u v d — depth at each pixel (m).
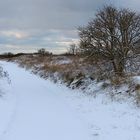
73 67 25.55
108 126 10.85
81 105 14.77
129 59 20.16
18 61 56.84
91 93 17.30
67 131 10.39
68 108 14.21
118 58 20.28
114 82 16.59
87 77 20.41
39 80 26.98
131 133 9.87
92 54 20.94
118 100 14.29
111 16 20.42
